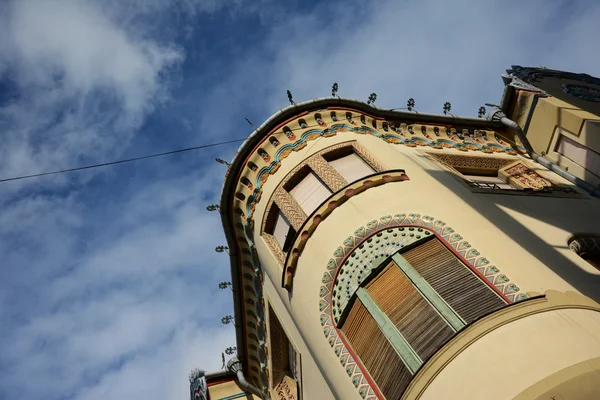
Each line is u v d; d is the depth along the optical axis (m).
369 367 8.98
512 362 7.02
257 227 13.52
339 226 10.89
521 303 7.75
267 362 14.87
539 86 17.38
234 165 14.14
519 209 11.66
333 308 10.09
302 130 13.83
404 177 11.46
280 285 12.27
